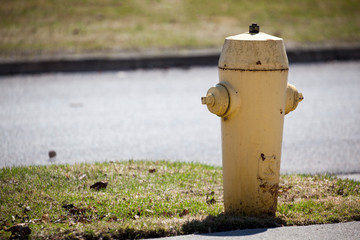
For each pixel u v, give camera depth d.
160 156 13.77
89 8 35.56
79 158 13.39
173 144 14.94
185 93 21.34
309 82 23.72
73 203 9.27
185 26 33.22
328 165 13.22
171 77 24.42
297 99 9.31
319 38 32.16
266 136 8.55
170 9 36.62
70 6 35.72
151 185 10.66
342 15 37.97
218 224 8.25
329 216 8.73
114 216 8.77
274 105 8.55
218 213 8.99
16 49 27.41
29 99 20.11
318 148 14.76
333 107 19.48
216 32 32.22
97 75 24.81
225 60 8.62
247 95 8.46
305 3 39.94
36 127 16.41
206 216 8.64
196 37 30.91
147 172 11.59
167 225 8.16
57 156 13.54
